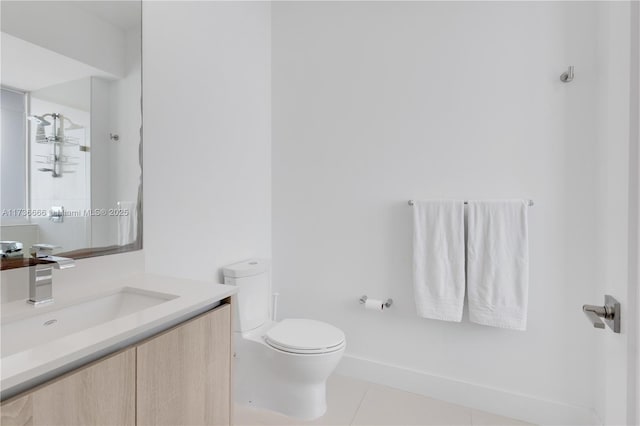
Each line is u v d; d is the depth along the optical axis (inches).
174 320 40.3
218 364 45.9
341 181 86.8
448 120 75.7
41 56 45.6
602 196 62.0
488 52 72.3
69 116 48.4
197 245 70.1
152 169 60.1
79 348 29.7
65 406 28.9
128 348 34.3
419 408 73.5
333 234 88.0
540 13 68.2
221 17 76.1
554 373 68.2
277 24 94.0
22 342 37.1
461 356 75.4
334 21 87.1
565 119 66.5
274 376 69.8
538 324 69.1
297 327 71.9
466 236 73.3
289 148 92.8
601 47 62.3
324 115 88.4
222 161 76.7
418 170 78.6
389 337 82.3
